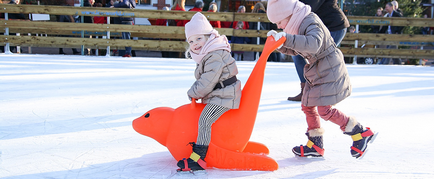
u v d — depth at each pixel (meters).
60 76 5.43
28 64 6.93
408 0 13.37
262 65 2.08
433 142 2.48
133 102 3.69
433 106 3.73
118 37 10.75
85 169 1.92
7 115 3.02
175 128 2.05
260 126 2.91
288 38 1.99
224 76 2.02
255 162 1.98
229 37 10.48
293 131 2.77
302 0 3.40
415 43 9.70
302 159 2.19
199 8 9.72
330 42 2.16
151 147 2.34
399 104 3.84
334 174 1.92
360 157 2.11
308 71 2.21
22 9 9.32
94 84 4.79
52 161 2.03
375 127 2.87
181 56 10.78
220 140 2.02
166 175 1.87
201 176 1.87
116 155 2.16
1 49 10.29
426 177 1.86
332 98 2.12
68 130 2.65
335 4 3.58
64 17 10.21
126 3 9.51
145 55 12.17
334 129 2.85
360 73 7.11
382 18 9.62
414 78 6.36
